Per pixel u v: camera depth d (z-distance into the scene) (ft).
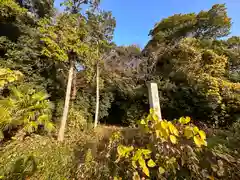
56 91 24.75
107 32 27.43
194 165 3.94
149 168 4.07
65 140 15.40
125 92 31.53
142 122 4.44
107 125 29.01
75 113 23.09
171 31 45.01
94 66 28.35
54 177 6.41
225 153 4.29
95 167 4.61
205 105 22.34
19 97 10.64
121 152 4.08
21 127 9.96
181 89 25.94
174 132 4.02
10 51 21.42
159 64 37.52
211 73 27.48
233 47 37.01
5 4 20.76
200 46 34.04
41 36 21.43
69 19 19.11
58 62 21.89
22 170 6.22
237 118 19.57
